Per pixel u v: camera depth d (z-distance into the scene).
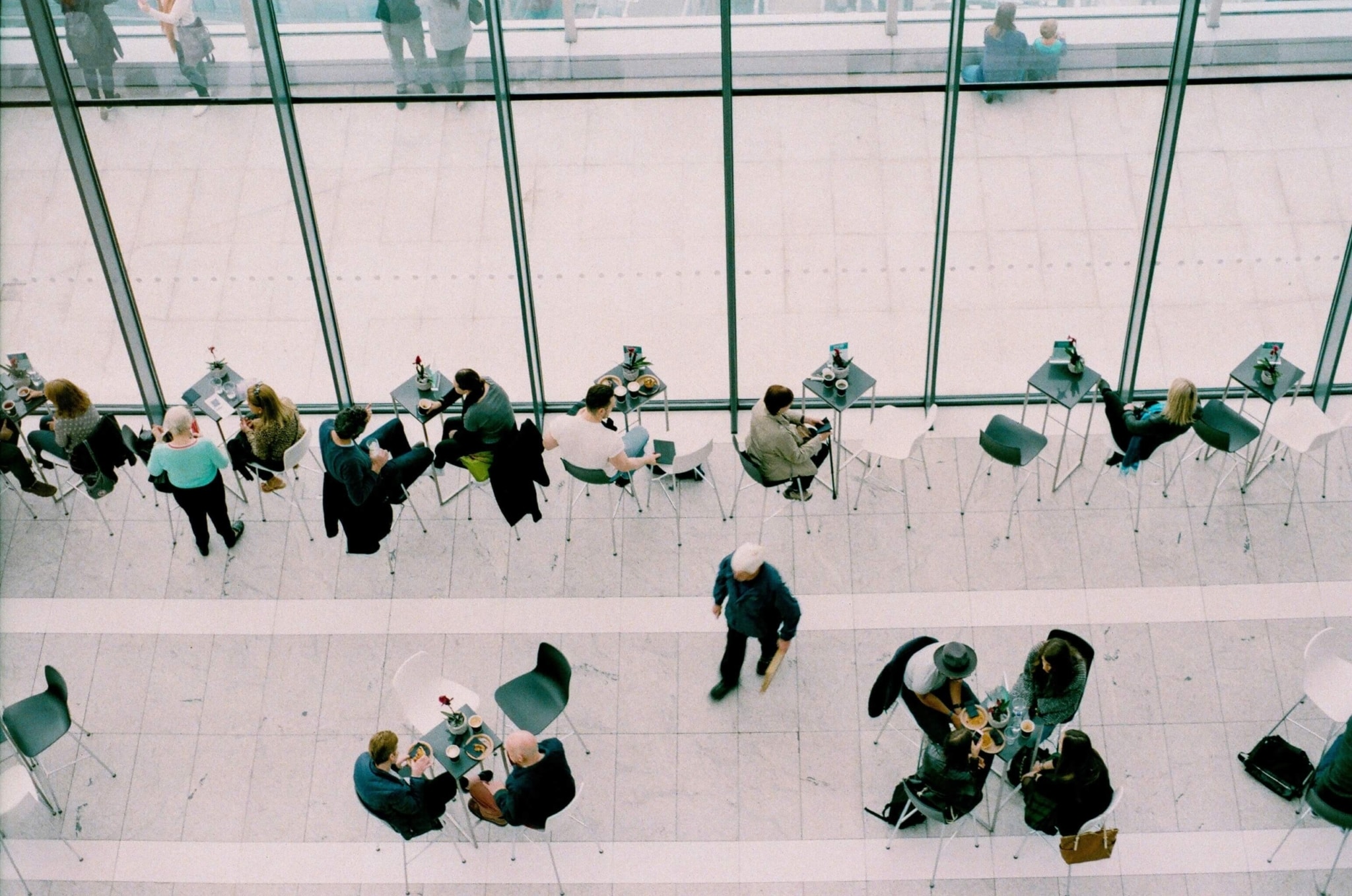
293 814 9.53
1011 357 11.09
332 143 10.26
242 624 10.36
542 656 9.27
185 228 10.69
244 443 10.36
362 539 10.07
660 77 9.84
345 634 10.28
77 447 10.19
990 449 10.09
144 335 11.09
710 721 9.80
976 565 10.42
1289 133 10.10
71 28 9.79
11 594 10.53
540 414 11.26
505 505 10.09
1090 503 10.71
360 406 9.81
